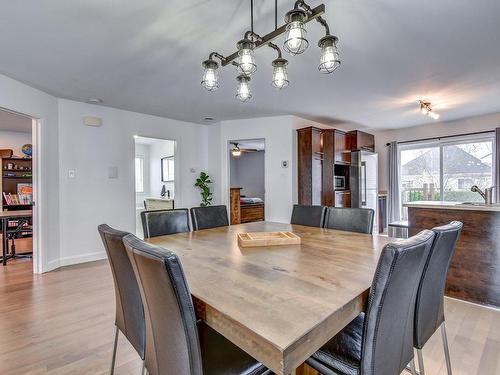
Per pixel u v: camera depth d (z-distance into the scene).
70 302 2.59
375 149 6.36
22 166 5.91
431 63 2.71
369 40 2.26
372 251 1.63
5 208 5.68
